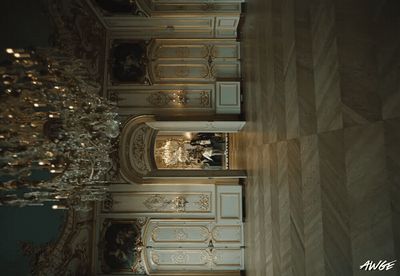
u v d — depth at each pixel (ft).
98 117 13.33
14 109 10.57
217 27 31.73
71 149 12.01
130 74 31.55
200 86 31.86
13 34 16.75
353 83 9.21
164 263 30.30
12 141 10.63
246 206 29.07
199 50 32.22
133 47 31.81
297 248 13.56
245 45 28.84
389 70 7.78
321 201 11.18
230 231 30.73
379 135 8.18
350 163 9.34
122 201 30.60
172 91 31.71
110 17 29.71
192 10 29.94
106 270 29.40
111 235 29.81
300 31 13.24
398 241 7.48
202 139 45.52
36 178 17.54
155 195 30.94
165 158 45.37
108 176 29.99
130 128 31.07
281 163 15.96
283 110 15.61
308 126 12.32
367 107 8.62
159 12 29.53
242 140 31.96
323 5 11.00
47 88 11.70
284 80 15.49
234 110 31.27
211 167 45.16
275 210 17.15
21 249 17.60
